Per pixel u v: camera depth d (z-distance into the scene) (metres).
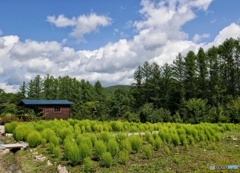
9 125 23.81
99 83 85.25
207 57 57.56
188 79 58.19
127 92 73.75
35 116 37.84
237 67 55.91
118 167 11.50
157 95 62.06
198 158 12.81
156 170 10.98
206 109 41.00
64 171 10.95
